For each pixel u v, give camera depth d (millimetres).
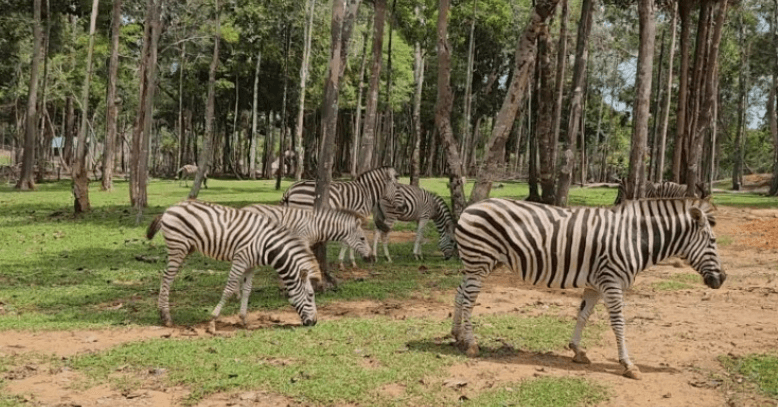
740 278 11805
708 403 5688
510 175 48719
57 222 18469
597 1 28734
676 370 6582
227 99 49781
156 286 10703
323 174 10695
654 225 6590
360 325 8047
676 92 44406
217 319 8594
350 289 10508
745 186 48219
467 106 34719
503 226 6754
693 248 6699
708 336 7852
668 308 9430
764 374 6379
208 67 42656
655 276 12141
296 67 43656
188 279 11242
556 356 7047
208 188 33500
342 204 12195
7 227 17219
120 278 11250
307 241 9867
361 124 53656
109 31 34312
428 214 13766
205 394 5770
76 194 20156
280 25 41312
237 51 40875
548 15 12016
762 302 9797
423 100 49031
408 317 8734
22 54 38594
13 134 56062
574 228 6590
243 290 8242
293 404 5590
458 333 7273
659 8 25344
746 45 42969
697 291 10680
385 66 42531
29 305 9273
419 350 7035
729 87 50625
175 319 8508
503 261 6867
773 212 24484
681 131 22172
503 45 43969
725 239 17047
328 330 7789
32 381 6066
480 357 6887
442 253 14703
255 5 38562
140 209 18266
